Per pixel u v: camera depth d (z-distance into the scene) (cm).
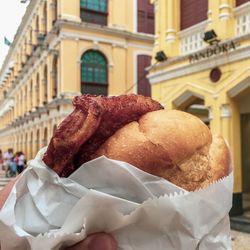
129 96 126
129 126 118
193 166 116
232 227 711
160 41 953
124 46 1670
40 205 112
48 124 1819
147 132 115
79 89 1545
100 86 1605
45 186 115
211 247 113
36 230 110
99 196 101
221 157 125
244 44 697
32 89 2369
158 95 953
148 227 108
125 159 111
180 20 915
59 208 110
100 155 113
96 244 104
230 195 121
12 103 3575
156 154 111
